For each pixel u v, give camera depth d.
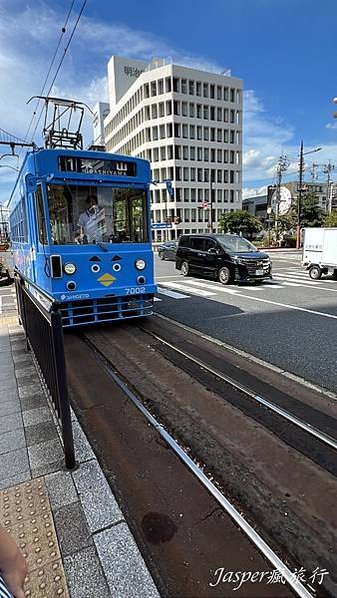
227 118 61.66
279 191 43.75
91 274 6.14
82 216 6.04
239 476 2.62
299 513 2.27
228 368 4.75
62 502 2.30
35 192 6.14
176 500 2.35
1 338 5.99
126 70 70.25
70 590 1.74
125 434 3.15
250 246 13.75
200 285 12.83
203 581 1.80
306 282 13.45
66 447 2.59
